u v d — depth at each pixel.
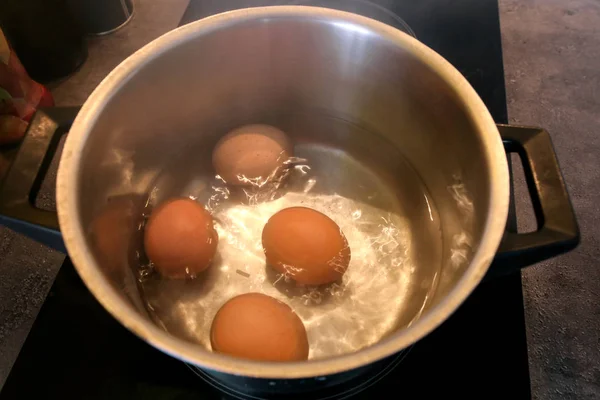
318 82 0.39
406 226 0.39
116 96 0.32
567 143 0.44
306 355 0.31
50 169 0.44
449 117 0.34
